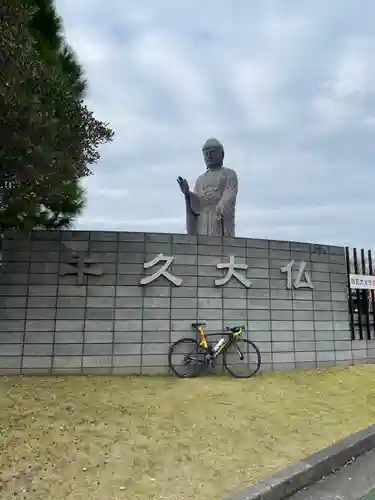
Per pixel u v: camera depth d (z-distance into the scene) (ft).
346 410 19.71
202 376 24.43
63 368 23.29
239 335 25.48
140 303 24.73
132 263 25.07
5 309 23.41
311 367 27.45
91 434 15.21
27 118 14.76
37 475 12.12
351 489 12.84
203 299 25.71
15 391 19.49
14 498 10.90
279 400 20.49
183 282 25.57
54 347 23.41
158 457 13.70
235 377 24.54
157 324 24.73
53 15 24.23
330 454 14.43
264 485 11.96
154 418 17.12
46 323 23.58
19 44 14.99
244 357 25.76
